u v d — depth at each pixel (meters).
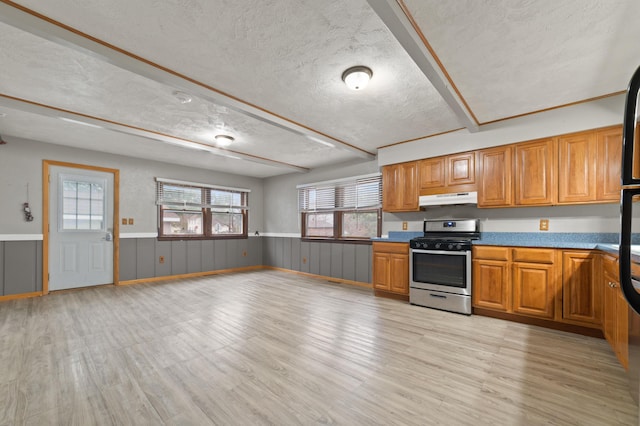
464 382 1.92
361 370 2.08
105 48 1.95
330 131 3.69
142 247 5.06
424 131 3.68
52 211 4.26
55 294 4.17
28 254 4.05
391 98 2.75
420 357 2.27
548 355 2.30
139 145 4.30
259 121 3.34
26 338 2.61
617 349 2.10
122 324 2.97
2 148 3.89
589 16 1.70
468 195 3.52
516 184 3.24
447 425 1.53
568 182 2.96
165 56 2.09
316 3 1.61
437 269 3.54
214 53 2.06
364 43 1.96
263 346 2.46
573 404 1.70
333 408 1.66
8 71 2.26
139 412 1.62
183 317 3.20
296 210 6.15
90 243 4.59
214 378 1.96
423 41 1.91
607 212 2.96
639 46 1.96
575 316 2.71
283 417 1.58
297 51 2.04
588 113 2.83
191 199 5.70
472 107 2.97
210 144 4.30
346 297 4.10
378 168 4.81
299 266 6.02
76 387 1.85
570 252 2.74
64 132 3.74
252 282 5.12
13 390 1.82
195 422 1.54
